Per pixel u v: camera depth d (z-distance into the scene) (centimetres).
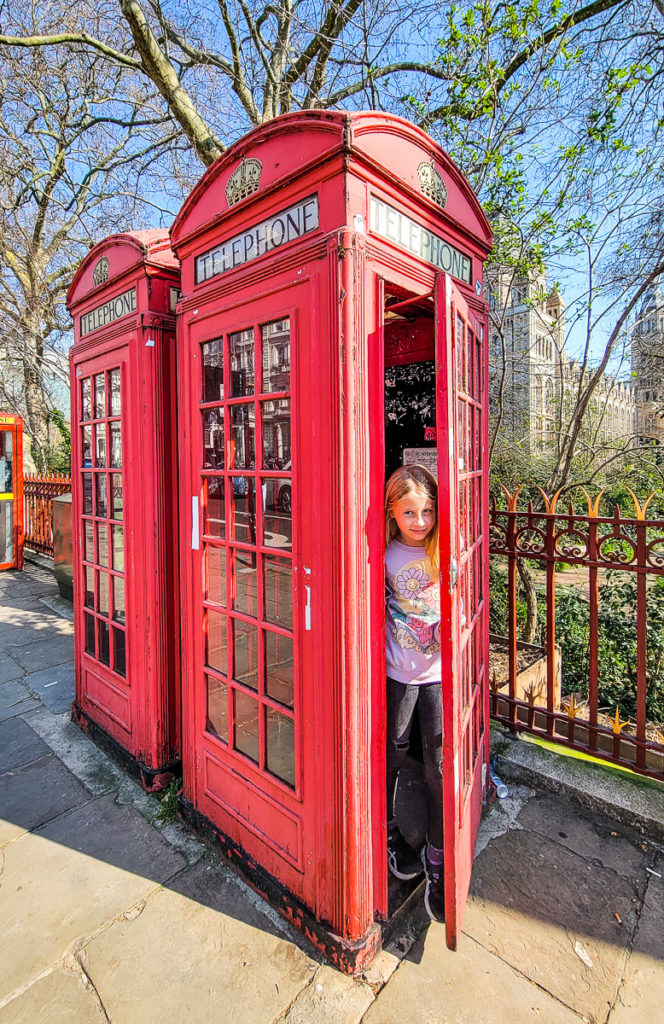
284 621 188
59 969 170
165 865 216
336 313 155
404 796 232
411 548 188
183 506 234
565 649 462
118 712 291
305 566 172
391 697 190
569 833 234
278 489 185
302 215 167
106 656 304
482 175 400
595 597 258
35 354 1124
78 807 254
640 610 242
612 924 187
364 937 169
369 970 168
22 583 716
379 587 168
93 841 230
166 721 263
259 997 160
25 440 1252
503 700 303
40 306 1109
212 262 211
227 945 178
